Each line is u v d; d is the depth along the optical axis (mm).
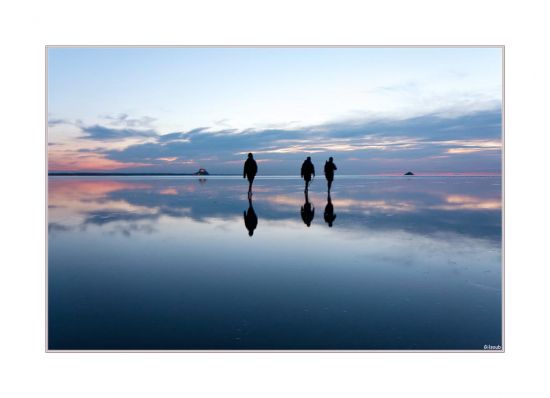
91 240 7969
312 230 8922
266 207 13523
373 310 4246
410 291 4832
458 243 7469
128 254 6801
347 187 25172
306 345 3494
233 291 4840
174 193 20328
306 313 4152
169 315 4121
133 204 14805
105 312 4207
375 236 8203
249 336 3656
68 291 4867
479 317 4094
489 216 10977
